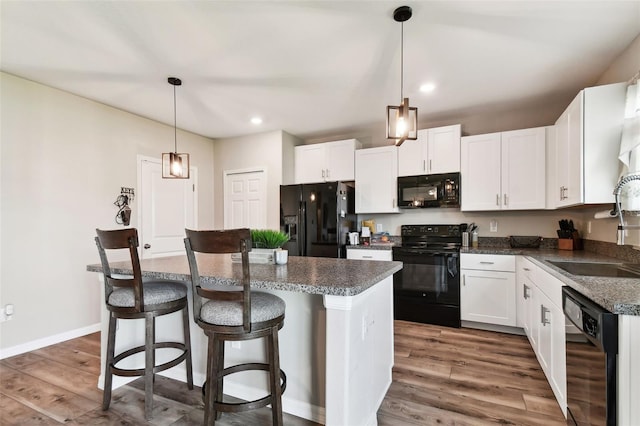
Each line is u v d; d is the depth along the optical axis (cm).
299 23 199
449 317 331
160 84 289
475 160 350
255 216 454
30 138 279
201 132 449
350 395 141
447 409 187
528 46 224
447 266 331
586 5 180
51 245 293
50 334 290
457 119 387
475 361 249
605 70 259
